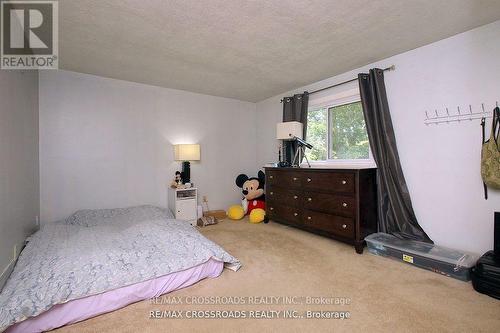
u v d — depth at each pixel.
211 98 4.27
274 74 3.23
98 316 1.52
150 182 3.69
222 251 2.08
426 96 2.42
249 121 4.73
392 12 1.87
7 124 1.75
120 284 1.60
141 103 3.60
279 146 4.21
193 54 2.60
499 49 1.99
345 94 3.16
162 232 2.27
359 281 1.92
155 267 1.77
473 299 1.66
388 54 2.63
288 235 3.12
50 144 2.97
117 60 2.75
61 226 2.56
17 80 2.00
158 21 1.97
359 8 1.82
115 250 1.90
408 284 1.87
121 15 1.88
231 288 1.84
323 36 2.23
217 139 4.35
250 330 1.39
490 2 1.75
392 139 2.64
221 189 4.41
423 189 2.47
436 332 1.35
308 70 3.08
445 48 2.28
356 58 2.73
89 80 3.21
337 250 2.59
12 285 1.46
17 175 1.99
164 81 3.51
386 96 2.72
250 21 1.98
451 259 1.98
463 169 2.20
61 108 3.04
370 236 2.61
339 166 3.30
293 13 1.88
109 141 3.36
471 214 2.17
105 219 2.99
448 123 2.28
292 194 3.28
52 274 1.53
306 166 3.71
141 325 1.44
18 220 2.01
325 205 2.84
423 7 1.81
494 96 2.02
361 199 2.54
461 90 2.20
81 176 3.18
